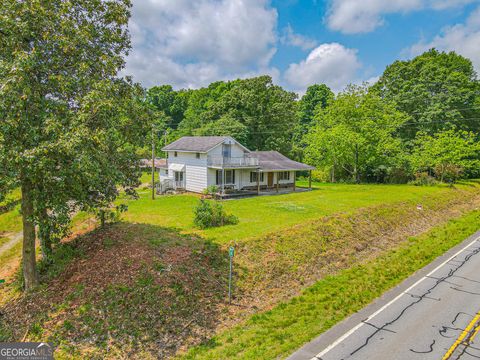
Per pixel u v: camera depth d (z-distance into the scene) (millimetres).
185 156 31547
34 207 10836
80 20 10633
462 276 13133
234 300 11055
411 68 48000
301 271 13562
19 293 11062
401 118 43688
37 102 9102
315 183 42375
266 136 48594
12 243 17109
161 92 72500
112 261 11930
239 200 26828
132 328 9094
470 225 21688
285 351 8164
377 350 8133
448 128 42312
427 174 39812
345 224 18984
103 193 11531
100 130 9398
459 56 50438
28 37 9156
